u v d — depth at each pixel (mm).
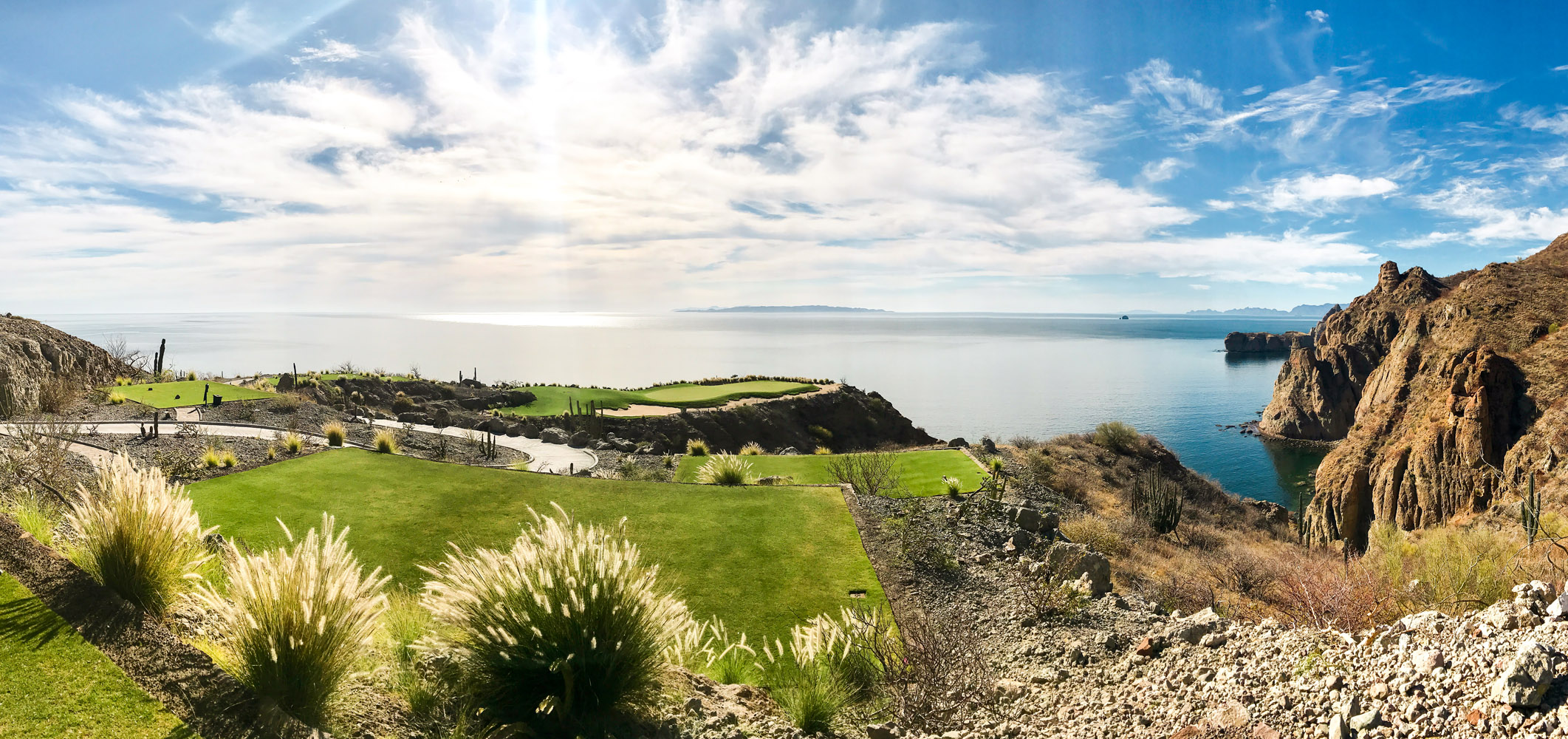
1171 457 40031
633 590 5039
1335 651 5090
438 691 4609
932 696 5922
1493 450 35531
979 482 19062
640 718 4820
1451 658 4219
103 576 4652
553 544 5129
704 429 43344
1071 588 9836
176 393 29797
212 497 11469
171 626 4605
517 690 4664
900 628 7676
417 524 10938
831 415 54688
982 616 9625
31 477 9781
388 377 49062
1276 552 21125
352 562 4879
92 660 3895
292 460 14102
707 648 6758
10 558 4703
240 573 4438
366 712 4188
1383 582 7906
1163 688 5605
